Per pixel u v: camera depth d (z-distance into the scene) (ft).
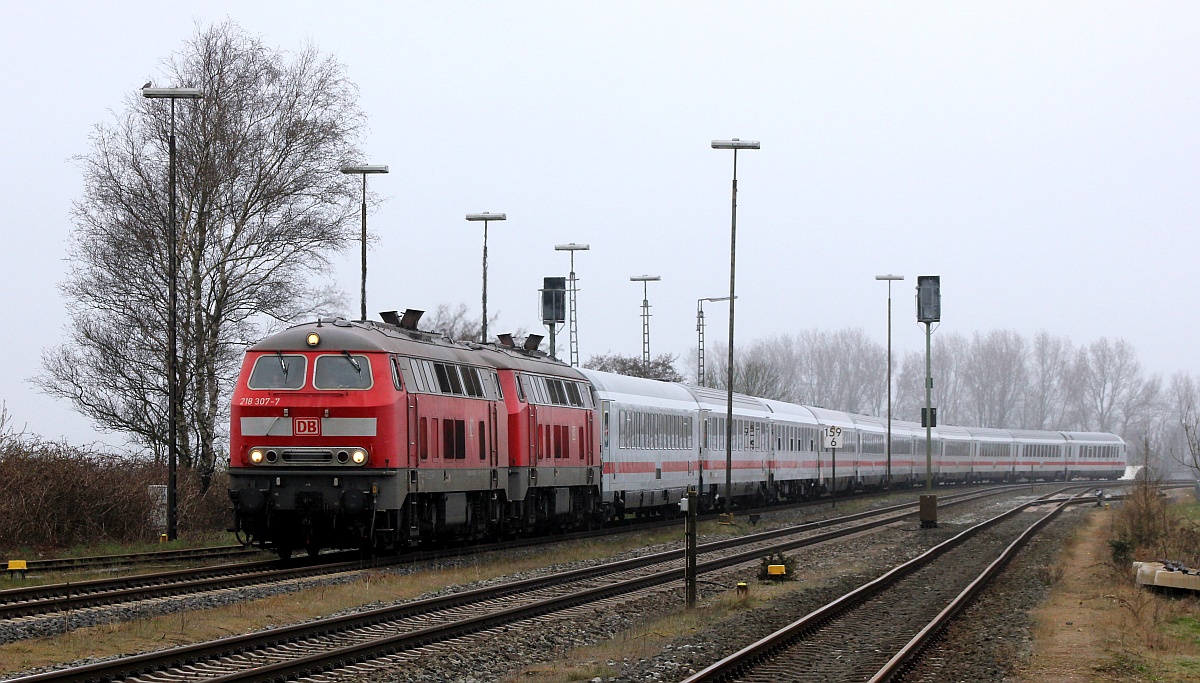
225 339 173.06
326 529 101.60
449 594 86.33
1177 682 61.26
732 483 212.43
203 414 168.55
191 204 172.76
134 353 170.60
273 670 54.65
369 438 100.48
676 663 63.67
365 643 61.82
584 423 151.84
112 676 53.31
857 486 302.04
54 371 167.63
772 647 67.56
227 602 79.15
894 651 67.87
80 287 168.55
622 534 154.81
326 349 102.06
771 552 129.49
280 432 100.89
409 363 107.14
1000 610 86.94
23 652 59.88
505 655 64.90
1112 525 162.09
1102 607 89.20
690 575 87.92
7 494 121.29
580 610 82.38
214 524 150.30
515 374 132.77
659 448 180.34
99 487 131.34
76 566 102.99
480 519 124.06
